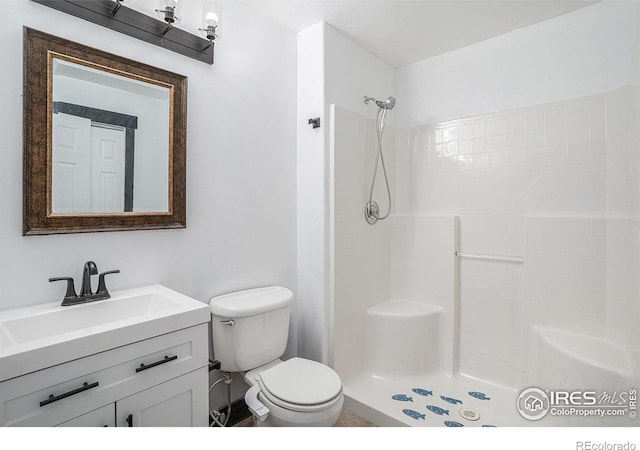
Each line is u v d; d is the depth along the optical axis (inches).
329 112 78.7
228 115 69.0
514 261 79.4
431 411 70.1
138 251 56.5
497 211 82.1
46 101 46.2
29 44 44.6
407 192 98.7
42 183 46.1
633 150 61.2
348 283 82.7
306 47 81.0
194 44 62.6
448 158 90.7
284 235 80.9
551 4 70.2
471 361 85.1
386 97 97.0
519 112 79.0
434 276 90.7
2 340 38.2
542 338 69.6
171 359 44.3
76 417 36.2
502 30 80.7
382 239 95.5
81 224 49.7
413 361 84.6
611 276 65.4
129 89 54.7
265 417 52.2
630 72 64.2
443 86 92.2
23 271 45.4
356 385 81.0
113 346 38.8
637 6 63.5
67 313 45.6
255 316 62.3
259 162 75.1
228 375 64.6
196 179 64.0
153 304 53.5
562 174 73.2
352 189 84.0
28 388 33.0
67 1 47.8
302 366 61.9
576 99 71.6
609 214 67.2
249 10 72.4
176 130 59.9
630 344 60.5
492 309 82.4
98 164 51.6
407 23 78.0
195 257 64.1
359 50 87.7
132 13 54.6
